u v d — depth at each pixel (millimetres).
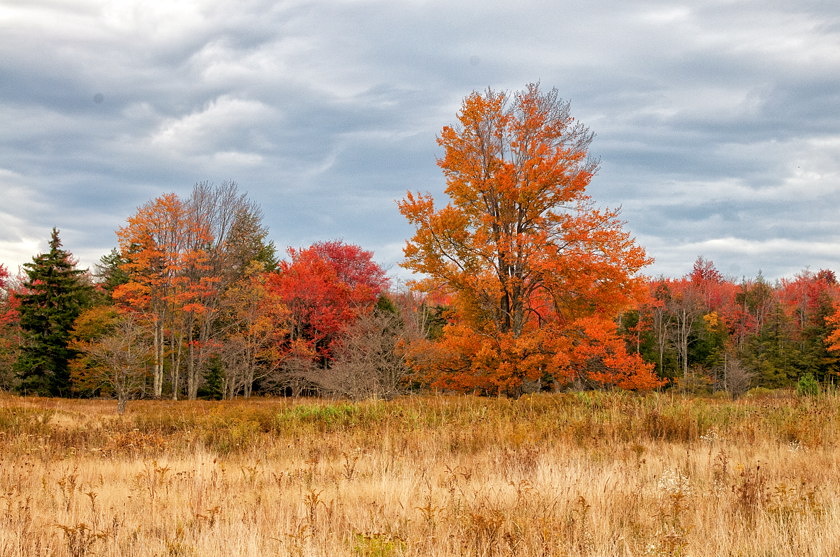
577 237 20656
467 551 5176
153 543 5707
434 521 6078
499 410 16703
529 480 8117
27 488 8578
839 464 8719
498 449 11281
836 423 12367
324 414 16734
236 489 8281
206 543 5465
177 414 20188
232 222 42656
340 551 5289
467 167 22062
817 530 5285
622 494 6977
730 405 16438
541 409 17062
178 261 37656
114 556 5426
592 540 5387
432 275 22328
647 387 20656
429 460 10312
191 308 36344
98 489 8430
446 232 21609
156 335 36250
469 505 6797
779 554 4863
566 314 23016
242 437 13836
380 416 16234
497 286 20781
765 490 7223
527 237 20609
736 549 5035
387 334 28859
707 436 11664
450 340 21953
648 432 12711
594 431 12734
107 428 16406
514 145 22609
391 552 5227
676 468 8484
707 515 5906
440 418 15859
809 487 7223
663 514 6086
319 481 8859
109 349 26219
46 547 5609
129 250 42938
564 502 6727
